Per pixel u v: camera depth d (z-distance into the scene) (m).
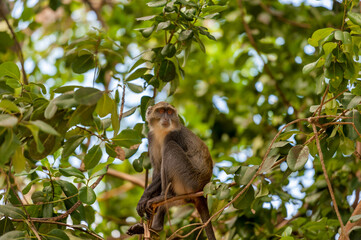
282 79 16.50
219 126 17.31
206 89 18.52
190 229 11.95
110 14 21.16
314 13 16.22
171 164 12.13
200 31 10.45
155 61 10.70
